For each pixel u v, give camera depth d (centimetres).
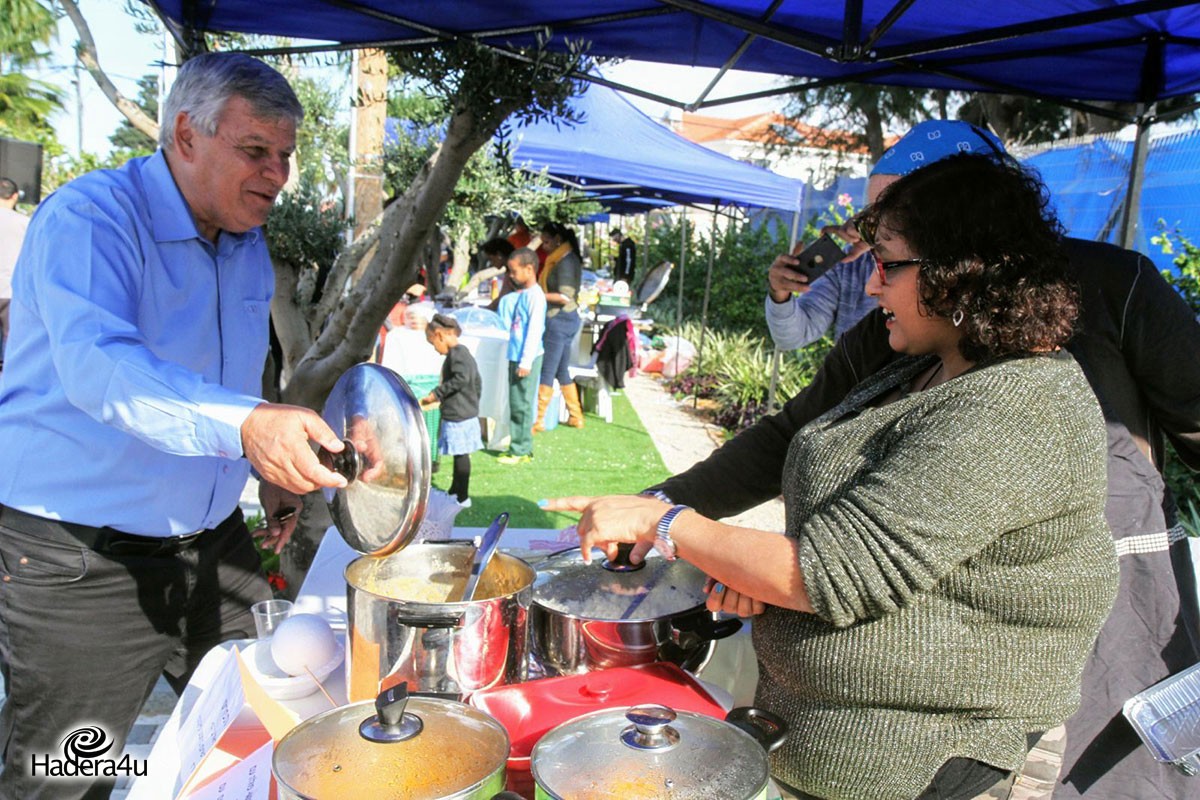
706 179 836
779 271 278
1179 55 326
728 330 1379
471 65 304
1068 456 120
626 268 1658
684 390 1138
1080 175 813
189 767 142
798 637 134
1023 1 268
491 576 172
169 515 201
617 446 848
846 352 192
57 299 171
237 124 187
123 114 362
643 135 912
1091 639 134
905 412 130
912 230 132
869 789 133
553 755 111
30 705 200
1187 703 164
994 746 130
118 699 206
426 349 657
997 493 116
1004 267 125
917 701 129
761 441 196
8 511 195
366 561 170
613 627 154
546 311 835
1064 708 134
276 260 371
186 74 190
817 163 2131
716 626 156
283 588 365
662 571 170
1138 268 181
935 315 134
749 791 104
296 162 481
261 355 229
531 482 702
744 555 131
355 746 110
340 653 172
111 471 192
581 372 1010
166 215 195
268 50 338
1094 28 302
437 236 1205
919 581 117
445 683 140
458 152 305
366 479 137
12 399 194
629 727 118
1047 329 126
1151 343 178
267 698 141
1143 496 177
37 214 186
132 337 165
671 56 349
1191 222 697
